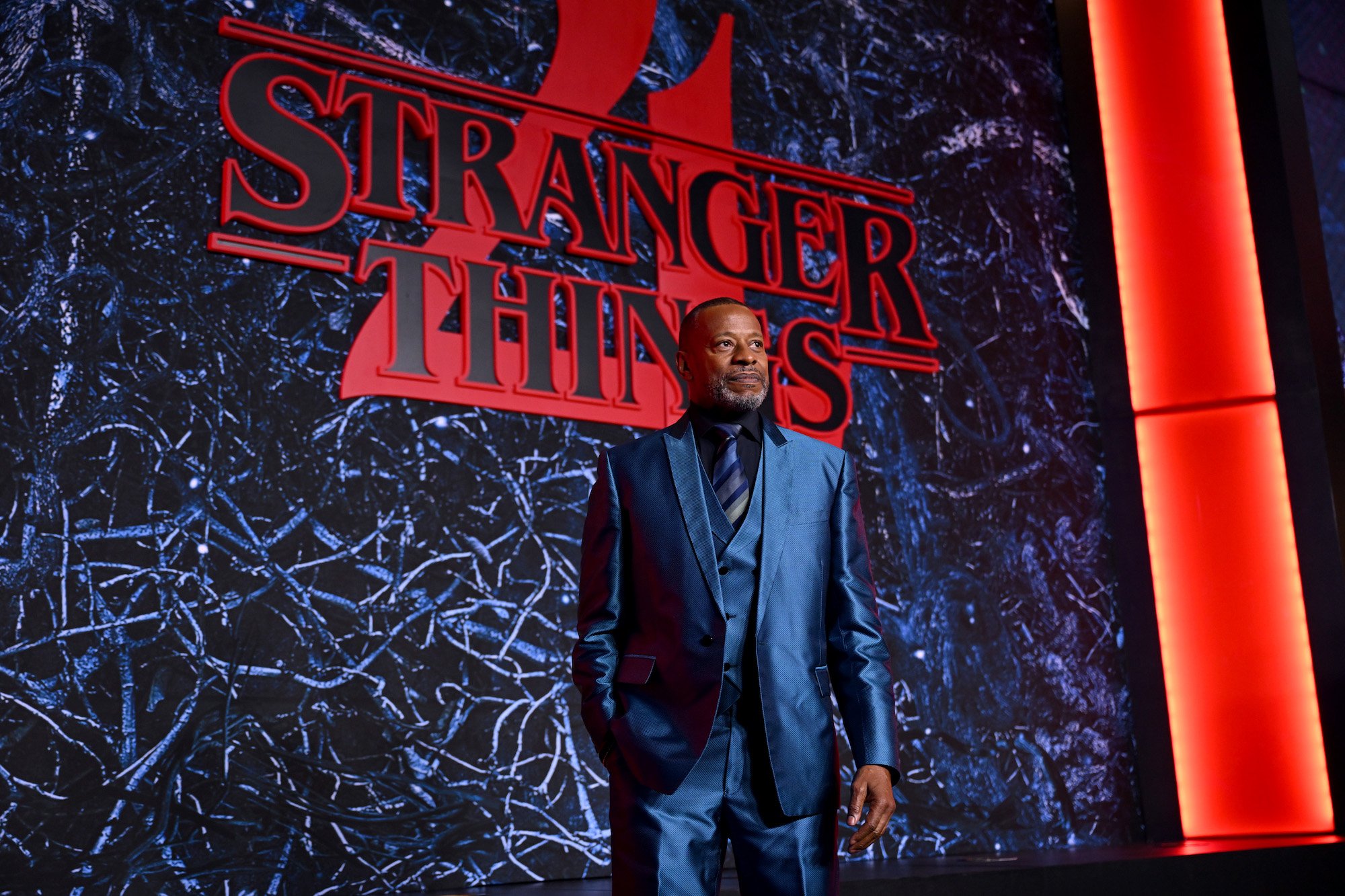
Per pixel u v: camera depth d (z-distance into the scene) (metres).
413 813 3.18
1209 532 4.34
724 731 1.74
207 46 3.29
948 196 4.52
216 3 3.32
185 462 3.07
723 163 4.06
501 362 3.53
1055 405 4.54
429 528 3.36
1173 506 4.41
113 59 3.17
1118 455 4.55
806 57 4.33
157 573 2.99
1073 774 4.21
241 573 3.09
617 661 1.86
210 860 2.93
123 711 2.90
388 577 3.28
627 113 3.92
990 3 4.84
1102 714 4.33
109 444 2.99
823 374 4.05
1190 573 4.35
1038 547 4.36
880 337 4.22
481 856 3.24
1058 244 4.73
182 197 3.19
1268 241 4.36
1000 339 4.49
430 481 3.38
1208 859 3.49
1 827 2.73
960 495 4.24
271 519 3.15
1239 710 4.21
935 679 4.02
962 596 4.14
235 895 2.94
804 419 3.97
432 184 3.53
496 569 3.43
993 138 4.69
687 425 1.94
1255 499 4.29
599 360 3.67
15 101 3.03
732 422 1.93
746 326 1.92
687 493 1.85
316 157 3.36
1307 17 4.95
